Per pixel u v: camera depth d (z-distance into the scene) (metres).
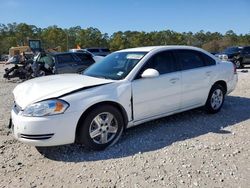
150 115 5.45
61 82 5.04
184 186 3.70
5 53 100.00
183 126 5.88
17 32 108.25
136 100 5.18
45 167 4.38
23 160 4.62
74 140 4.59
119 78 5.21
